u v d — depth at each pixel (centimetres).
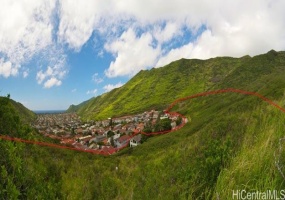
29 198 480
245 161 441
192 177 527
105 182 859
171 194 540
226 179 420
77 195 796
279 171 365
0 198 429
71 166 1280
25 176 507
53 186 565
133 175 815
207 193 473
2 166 455
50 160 884
